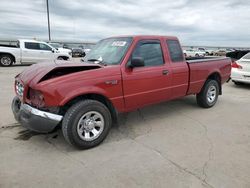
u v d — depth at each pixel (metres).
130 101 3.92
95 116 3.51
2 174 2.79
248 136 3.97
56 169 2.93
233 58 11.47
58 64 3.54
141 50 4.07
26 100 3.38
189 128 4.34
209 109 5.63
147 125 4.49
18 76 3.88
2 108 5.32
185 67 4.79
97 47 4.61
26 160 3.13
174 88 4.64
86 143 3.42
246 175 2.79
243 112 5.41
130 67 3.83
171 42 4.65
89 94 3.51
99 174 2.82
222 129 4.30
